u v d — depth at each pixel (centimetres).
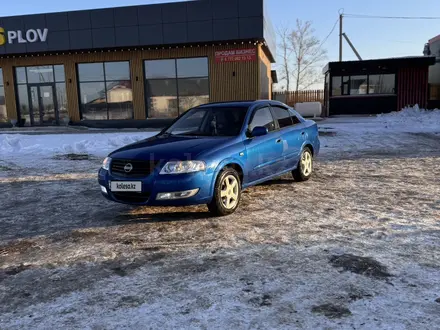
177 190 511
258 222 532
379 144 1307
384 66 2583
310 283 358
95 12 2148
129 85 2245
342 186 732
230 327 294
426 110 2438
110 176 550
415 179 777
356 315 304
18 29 2222
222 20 2044
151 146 576
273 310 316
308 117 2638
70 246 471
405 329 285
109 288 363
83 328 301
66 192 757
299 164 753
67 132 2033
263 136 642
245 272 385
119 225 543
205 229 511
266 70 2636
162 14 2092
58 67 2297
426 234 470
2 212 635
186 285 363
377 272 375
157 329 296
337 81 2681
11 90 2338
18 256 447
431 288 343
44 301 344
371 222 518
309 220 534
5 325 309
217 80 2142
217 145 561
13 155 1275
